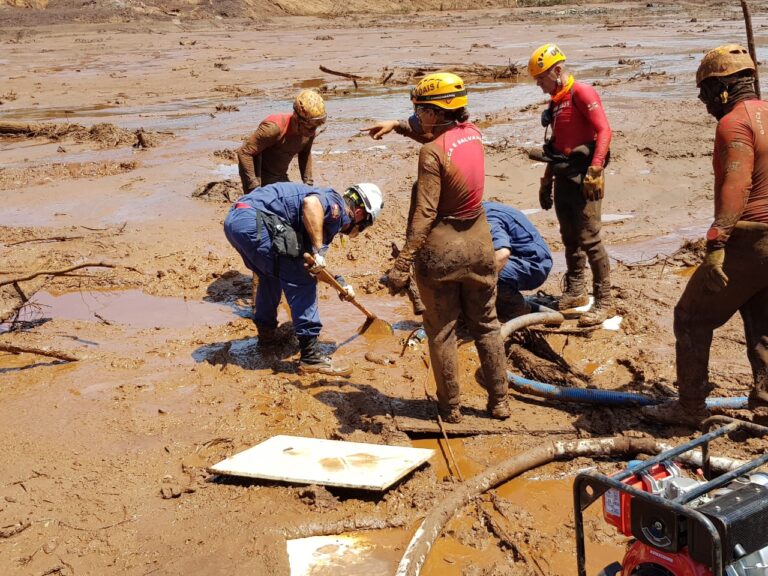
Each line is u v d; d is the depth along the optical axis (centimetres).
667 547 276
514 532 412
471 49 3005
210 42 3678
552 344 643
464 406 548
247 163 718
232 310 740
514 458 463
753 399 483
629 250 868
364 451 472
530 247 662
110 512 431
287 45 3450
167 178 1207
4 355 650
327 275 575
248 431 515
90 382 588
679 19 4288
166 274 819
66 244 911
